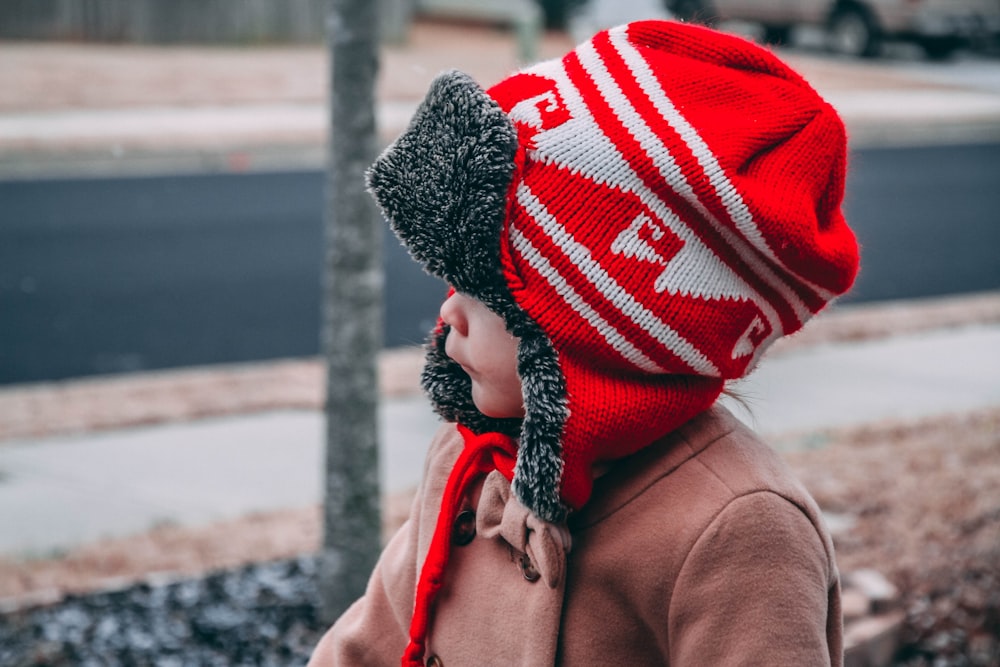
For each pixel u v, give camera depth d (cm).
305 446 625
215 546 490
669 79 146
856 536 479
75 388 707
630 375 147
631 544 149
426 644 168
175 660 399
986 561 453
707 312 145
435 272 147
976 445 608
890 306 955
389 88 1844
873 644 382
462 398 168
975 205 1370
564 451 143
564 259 143
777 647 139
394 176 148
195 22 2259
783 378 754
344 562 423
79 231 1117
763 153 146
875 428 642
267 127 1580
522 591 158
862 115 1797
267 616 431
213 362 764
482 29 2486
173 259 1027
